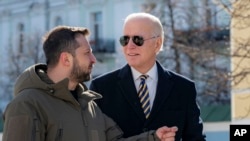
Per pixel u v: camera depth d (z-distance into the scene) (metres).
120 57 27.17
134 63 4.44
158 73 4.54
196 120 4.59
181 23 16.03
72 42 3.89
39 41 28.58
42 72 3.86
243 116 8.90
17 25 32.53
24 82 3.80
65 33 3.91
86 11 29.06
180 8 16.66
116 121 4.46
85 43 3.95
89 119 3.96
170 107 4.50
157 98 4.47
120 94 4.50
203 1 13.87
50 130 3.73
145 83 4.51
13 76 29.42
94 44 28.25
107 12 28.11
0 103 31.09
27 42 29.03
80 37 3.94
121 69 4.58
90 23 28.84
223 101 16.08
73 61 3.90
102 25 28.42
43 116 3.72
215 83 9.63
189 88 4.59
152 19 4.47
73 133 3.79
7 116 3.67
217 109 13.63
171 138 3.99
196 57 11.06
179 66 16.55
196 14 15.27
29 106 3.67
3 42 33.19
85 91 4.10
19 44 31.66
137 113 4.45
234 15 7.54
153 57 4.50
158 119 4.46
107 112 4.48
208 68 11.66
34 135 3.62
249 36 8.18
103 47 27.89
